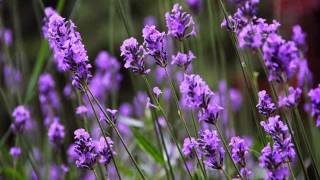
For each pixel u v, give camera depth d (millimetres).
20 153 1305
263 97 1005
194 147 1024
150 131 1413
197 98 965
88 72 995
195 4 1251
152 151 1184
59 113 1440
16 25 1403
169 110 1348
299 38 1126
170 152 1279
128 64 1010
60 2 1240
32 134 1464
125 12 1235
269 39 928
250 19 1013
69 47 988
